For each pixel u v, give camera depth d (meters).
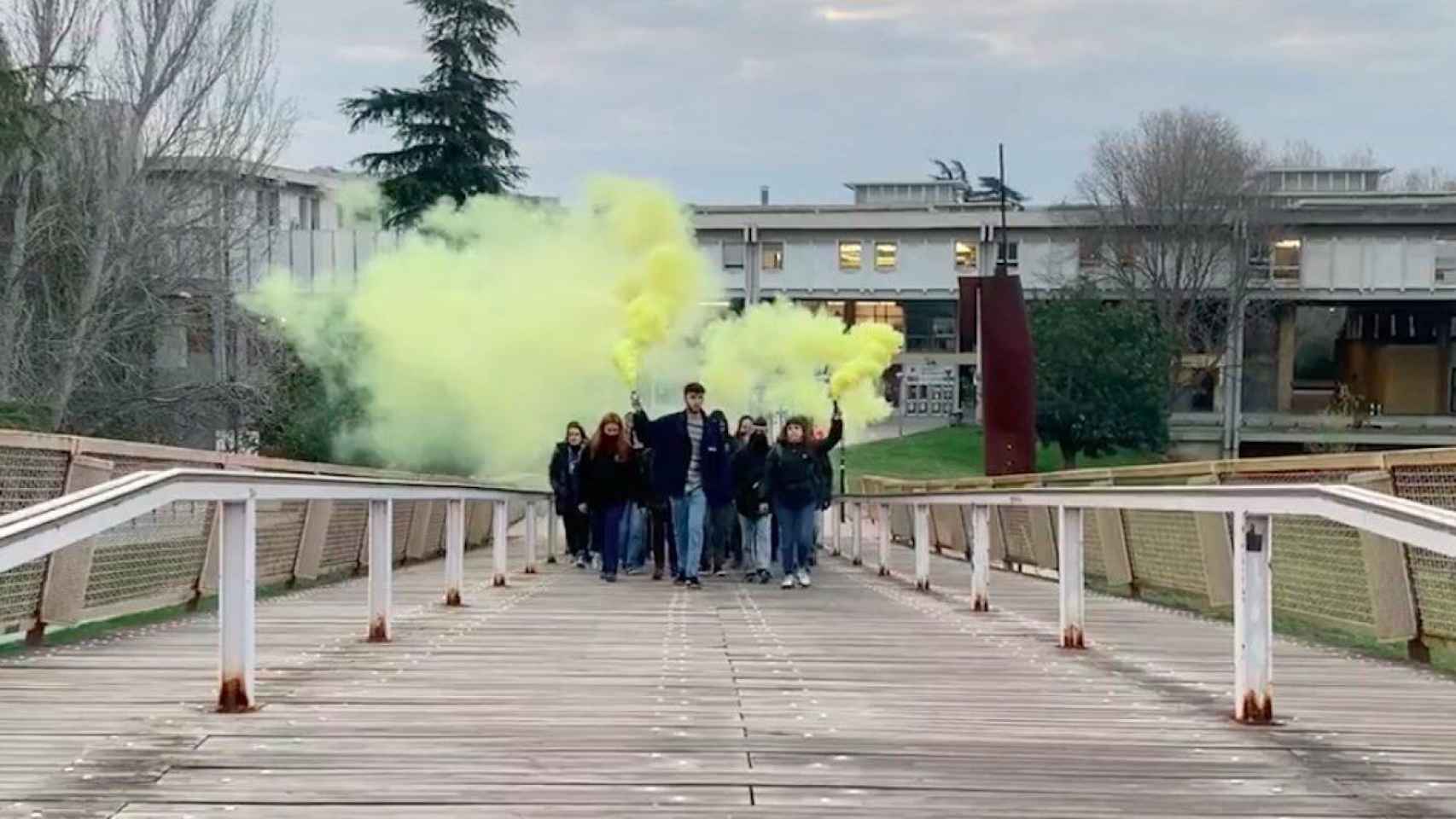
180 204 26.52
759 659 7.30
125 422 25.97
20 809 3.98
